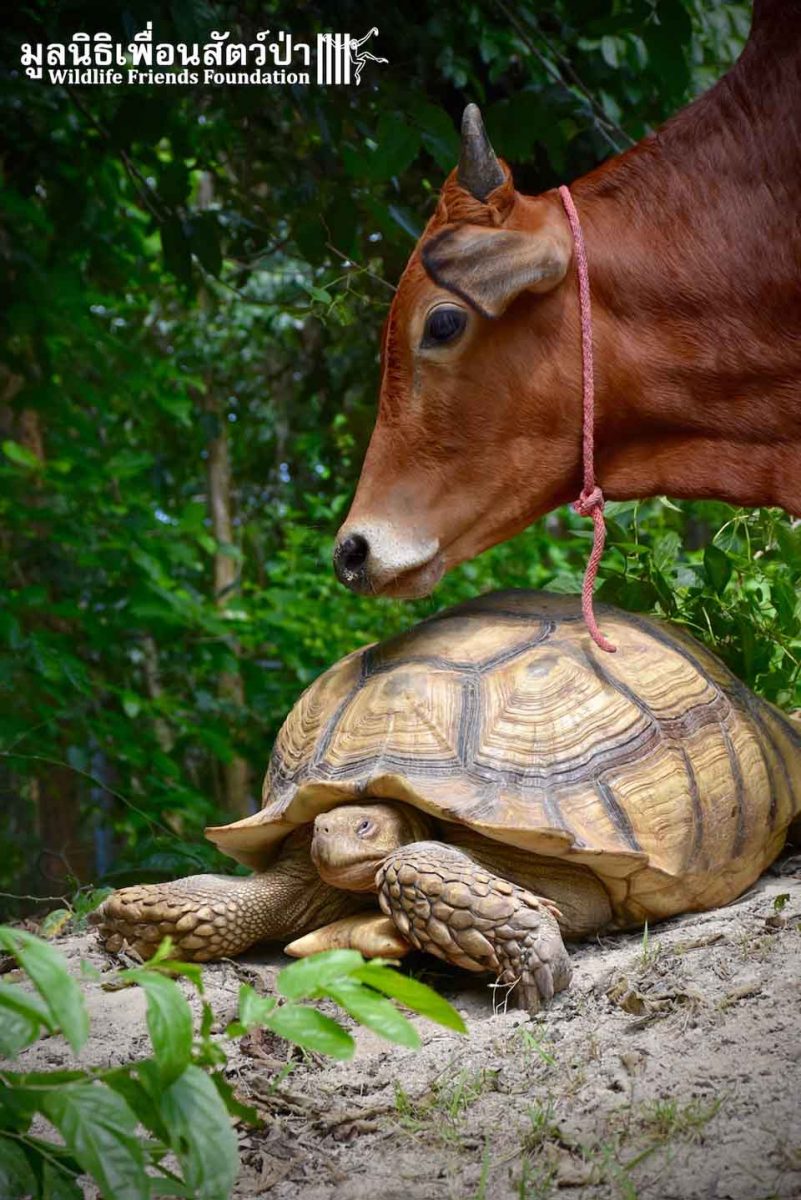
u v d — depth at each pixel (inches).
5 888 314.5
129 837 333.1
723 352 129.2
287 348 406.6
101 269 323.3
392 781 122.6
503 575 392.5
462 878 115.4
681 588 173.9
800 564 175.5
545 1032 108.3
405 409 132.3
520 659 134.3
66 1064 109.0
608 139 204.4
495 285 126.3
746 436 131.8
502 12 209.3
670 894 126.5
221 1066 107.0
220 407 441.4
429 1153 91.4
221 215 239.6
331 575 398.9
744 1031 101.7
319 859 122.3
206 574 453.7
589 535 178.9
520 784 123.3
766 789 138.3
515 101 190.2
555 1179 84.7
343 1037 65.2
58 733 282.0
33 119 250.2
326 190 202.2
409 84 201.8
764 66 128.5
